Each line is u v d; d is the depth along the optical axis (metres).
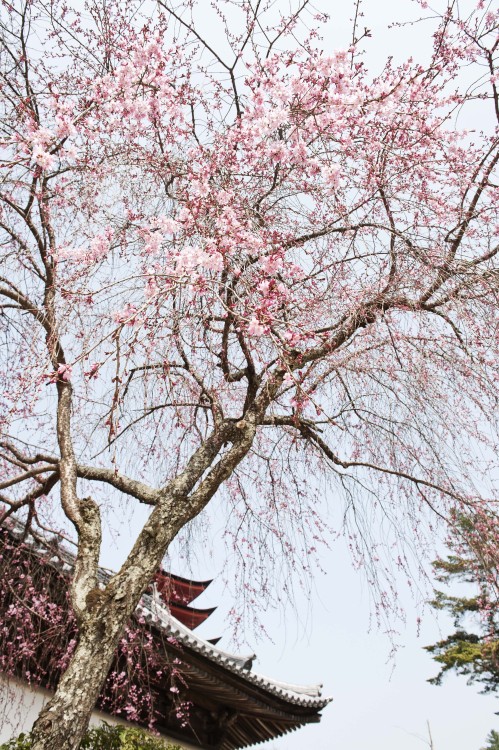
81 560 4.84
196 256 4.37
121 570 4.65
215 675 8.14
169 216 5.37
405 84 4.96
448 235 5.50
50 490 6.15
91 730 6.61
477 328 5.10
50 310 5.17
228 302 4.93
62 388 5.98
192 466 5.27
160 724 8.71
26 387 4.71
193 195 4.95
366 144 5.27
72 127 4.68
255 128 4.82
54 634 6.50
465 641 17.88
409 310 5.18
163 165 5.42
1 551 6.54
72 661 4.21
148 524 4.88
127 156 5.40
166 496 5.06
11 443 6.46
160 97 5.18
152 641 7.32
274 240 4.85
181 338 5.23
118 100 5.20
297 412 4.70
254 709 9.27
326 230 5.28
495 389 5.23
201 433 6.26
